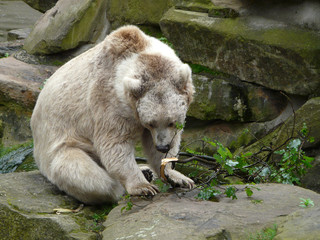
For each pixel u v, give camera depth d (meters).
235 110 12.01
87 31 16.48
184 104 7.86
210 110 12.22
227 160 8.02
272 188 8.02
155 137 7.77
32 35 17.44
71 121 9.09
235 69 11.89
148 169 9.14
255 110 11.85
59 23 16.67
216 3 12.27
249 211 6.99
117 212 7.84
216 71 12.38
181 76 7.82
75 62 9.38
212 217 6.80
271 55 11.06
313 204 6.88
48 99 9.44
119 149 8.38
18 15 25.80
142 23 14.86
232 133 12.15
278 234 6.00
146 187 8.18
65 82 9.25
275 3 11.53
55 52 16.67
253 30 11.43
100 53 8.74
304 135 9.95
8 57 17.02
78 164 8.68
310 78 10.70
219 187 8.12
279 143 10.80
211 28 11.98
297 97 11.38
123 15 15.34
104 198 8.79
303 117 10.55
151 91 7.70
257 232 6.31
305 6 11.04
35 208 8.18
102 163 8.65
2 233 7.86
